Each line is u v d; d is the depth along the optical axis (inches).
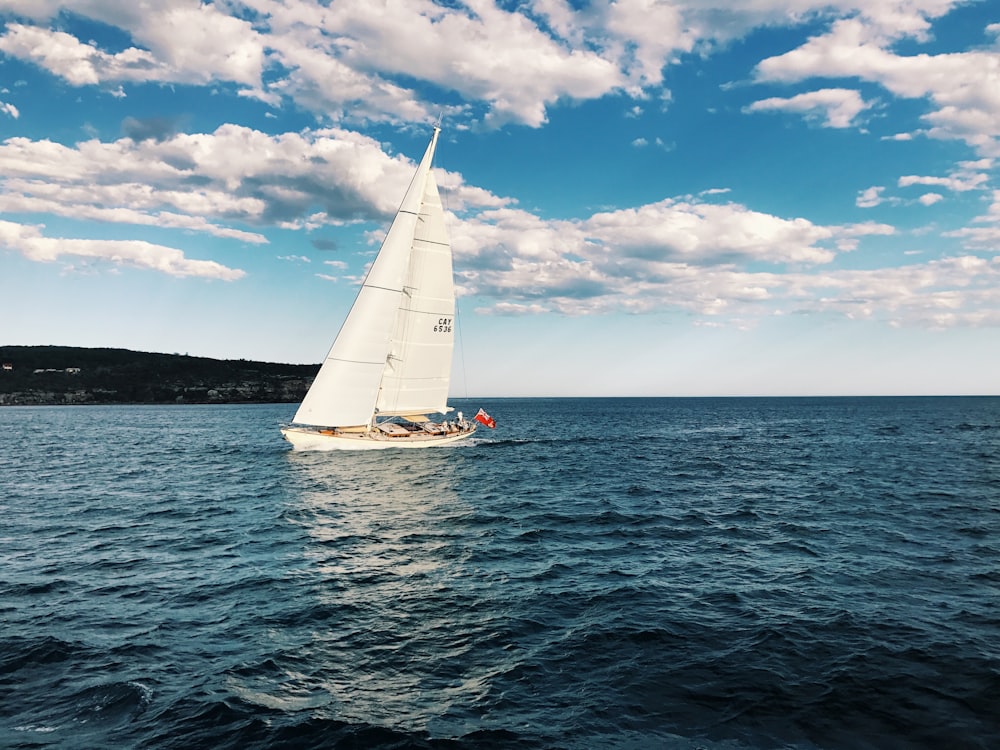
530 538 749.9
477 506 974.4
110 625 451.5
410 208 1545.3
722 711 321.7
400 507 964.0
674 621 454.6
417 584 556.4
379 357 1569.9
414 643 416.8
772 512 921.5
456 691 346.6
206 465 1567.4
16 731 302.5
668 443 2305.6
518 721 313.3
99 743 292.0
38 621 459.5
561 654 396.5
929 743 289.3
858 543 714.2
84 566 621.0
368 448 1694.1
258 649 406.3
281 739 295.6
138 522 852.0
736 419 4389.8
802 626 441.4
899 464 1589.6
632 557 655.8
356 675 367.9
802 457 1786.4
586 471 1444.4
